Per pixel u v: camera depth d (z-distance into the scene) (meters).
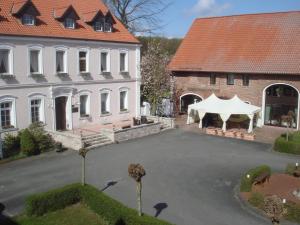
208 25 43.47
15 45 26.55
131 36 36.38
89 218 16.66
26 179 21.44
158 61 44.09
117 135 30.05
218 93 39.28
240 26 41.31
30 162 24.64
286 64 35.38
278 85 36.22
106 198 16.92
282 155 27.52
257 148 29.39
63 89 30.34
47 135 27.89
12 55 26.44
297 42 36.78
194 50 41.81
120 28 36.09
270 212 13.73
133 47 36.25
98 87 33.41
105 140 29.67
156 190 20.22
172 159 25.95
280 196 19.06
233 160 25.98
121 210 15.89
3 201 18.36
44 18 29.61
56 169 23.25
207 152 27.95
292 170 22.64
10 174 22.28
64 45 29.86
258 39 39.03
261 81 36.59
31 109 28.44
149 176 22.41
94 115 33.47
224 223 16.42
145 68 42.94
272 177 22.25
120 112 35.91
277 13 40.22
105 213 16.48
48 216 16.78
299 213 16.45
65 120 31.41
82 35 31.23
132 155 26.66
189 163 25.11
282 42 37.50
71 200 17.81
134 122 34.31
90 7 34.75
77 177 21.88
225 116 33.72
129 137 31.22
